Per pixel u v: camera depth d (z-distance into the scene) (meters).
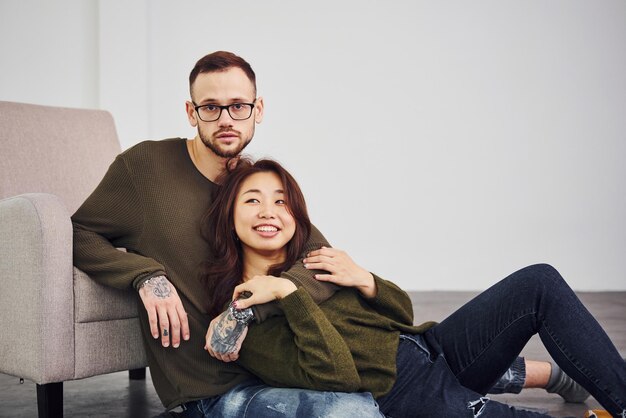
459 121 6.14
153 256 2.18
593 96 6.12
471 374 2.10
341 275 2.04
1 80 5.68
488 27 6.12
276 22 6.09
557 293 1.98
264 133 6.12
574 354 1.93
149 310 2.05
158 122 6.00
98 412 2.69
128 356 2.37
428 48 6.13
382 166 6.17
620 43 6.11
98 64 5.77
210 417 2.01
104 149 3.21
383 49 6.13
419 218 6.20
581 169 6.15
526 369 2.54
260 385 1.99
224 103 2.16
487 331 2.07
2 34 5.67
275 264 2.10
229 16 6.06
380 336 2.01
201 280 2.12
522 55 6.11
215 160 2.22
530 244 6.19
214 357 2.05
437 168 6.18
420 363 2.04
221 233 2.10
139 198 2.20
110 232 2.24
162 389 2.12
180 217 2.17
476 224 6.20
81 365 2.27
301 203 2.10
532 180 6.16
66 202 3.00
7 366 2.30
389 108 6.14
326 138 6.14
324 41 6.12
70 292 2.24
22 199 2.23
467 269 6.20
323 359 1.83
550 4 6.12
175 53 6.01
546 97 6.13
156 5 5.97
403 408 1.98
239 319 1.92
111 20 5.73
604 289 6.18
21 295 2.24
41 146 3.00
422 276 6.21
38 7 5.72
